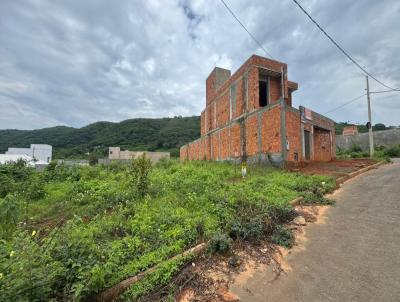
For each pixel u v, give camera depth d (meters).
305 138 14.46
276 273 3.77
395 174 10.33
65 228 3.85
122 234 4.64
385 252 4.12
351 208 6.41
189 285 3.41
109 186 8.08
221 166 13.84
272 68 15.88
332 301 3.11
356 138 30.11
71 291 2.75
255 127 14.27
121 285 3.16
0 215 4.70
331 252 4.29
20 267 2.57
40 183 8.93
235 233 4.73
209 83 24.11
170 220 4.99
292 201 6.70
